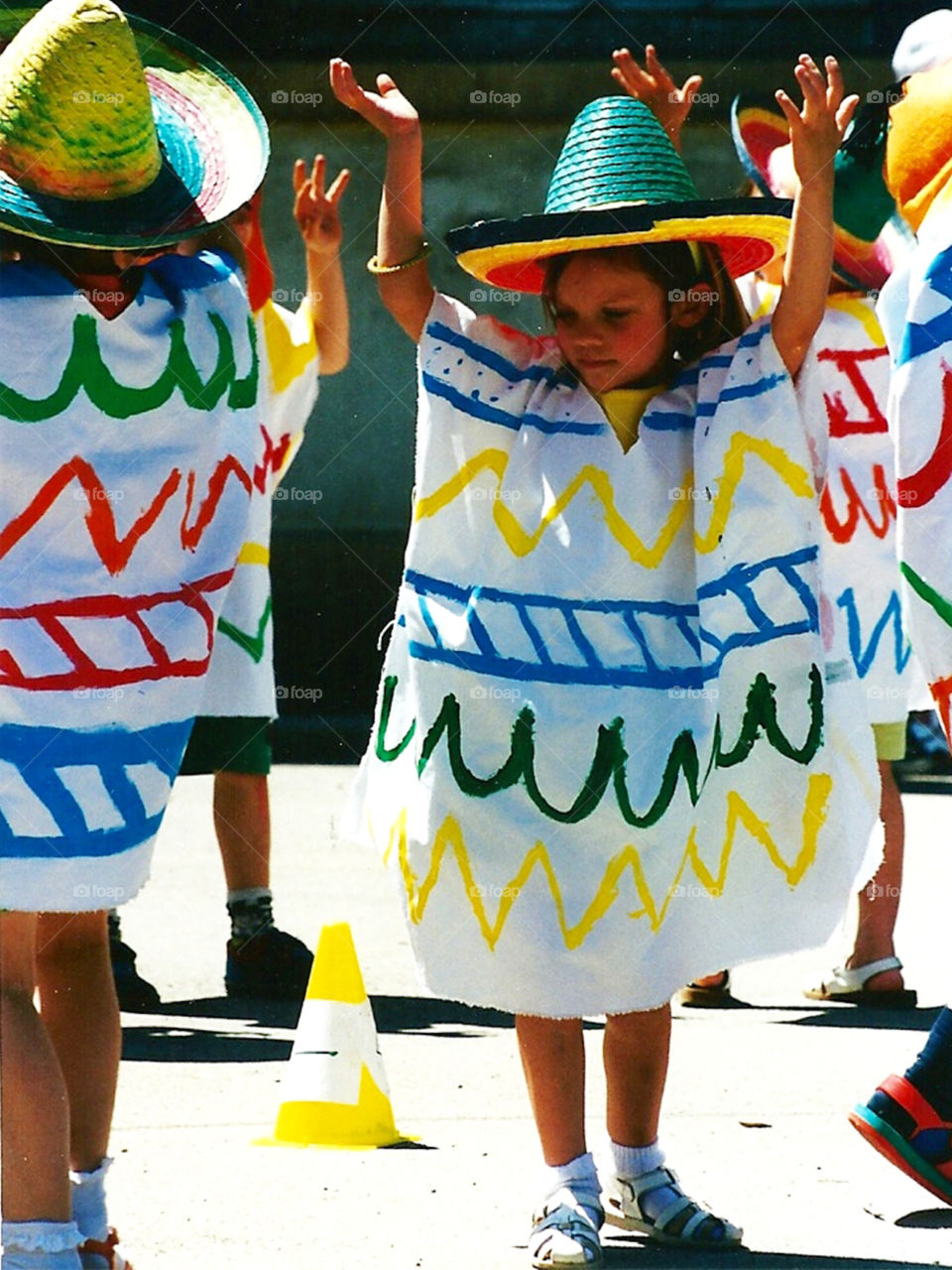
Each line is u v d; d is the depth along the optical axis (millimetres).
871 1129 6000
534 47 19375
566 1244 5617
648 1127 6004
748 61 18875
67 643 5262
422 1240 5852
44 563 5258
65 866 5223
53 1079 5051
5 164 5336
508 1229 5961
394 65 19562
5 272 5324
